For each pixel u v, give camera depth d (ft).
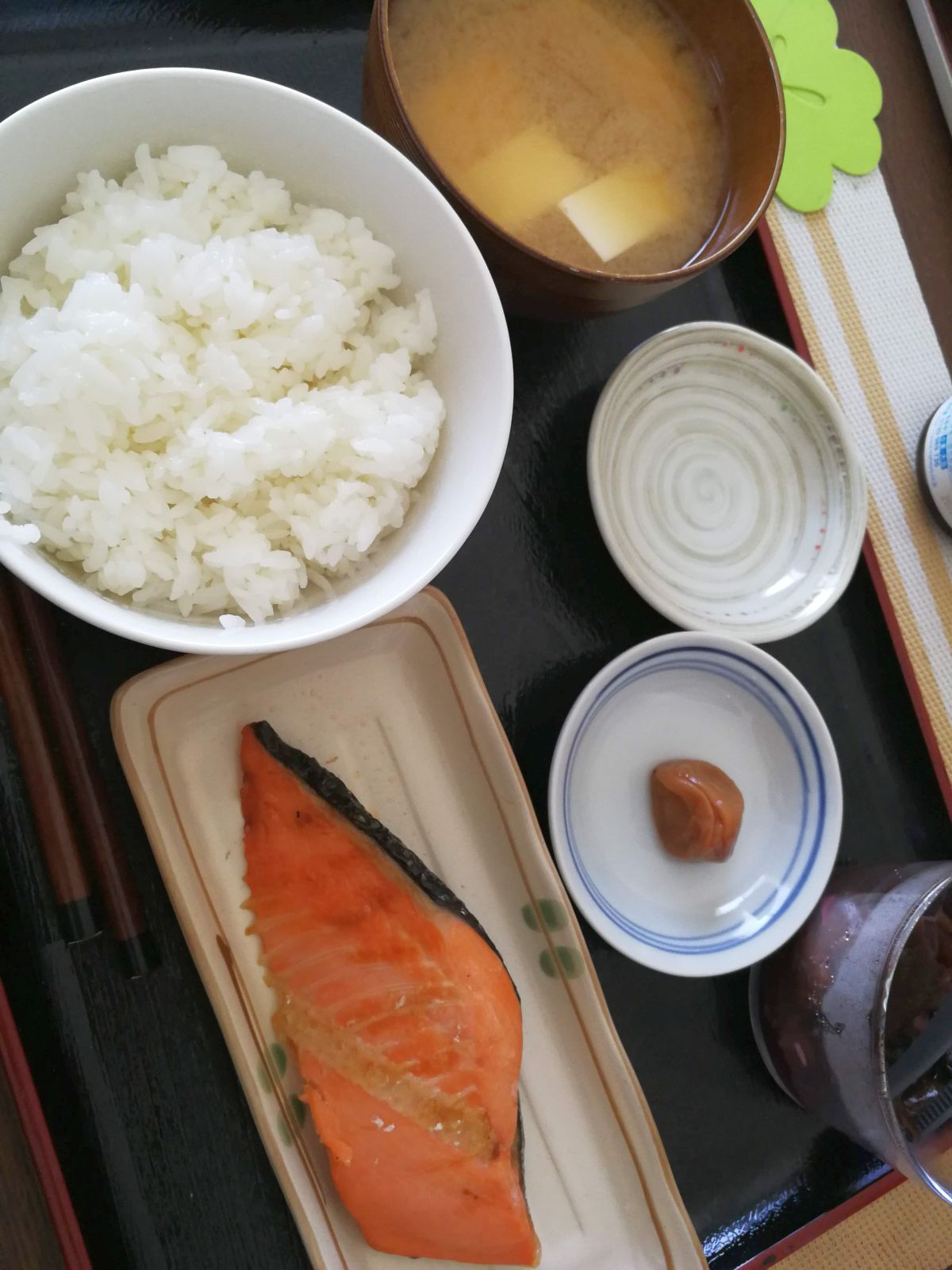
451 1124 0.83
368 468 0.75
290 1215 0.84
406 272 0.80
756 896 1.01
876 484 1.13
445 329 0.79
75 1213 0.78
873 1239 0.99
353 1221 0.85
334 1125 0.82
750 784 1.04
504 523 0.98
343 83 0.96
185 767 0.86
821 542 1.05
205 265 0.72
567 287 0.82
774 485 1.07
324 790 0.86
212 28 0.92
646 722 1.01
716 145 0.93
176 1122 0.82
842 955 0.96
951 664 1.13
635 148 0.91
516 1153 0.86
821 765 1.00
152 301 0.72
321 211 0.77
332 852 0.86
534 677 0.98
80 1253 0.74
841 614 1.09
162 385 0.71
